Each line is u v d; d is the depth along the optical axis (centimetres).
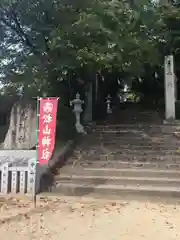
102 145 995
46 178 712
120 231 469
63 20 887
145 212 548
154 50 1575
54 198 620
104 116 1617
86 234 457
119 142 1016
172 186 676
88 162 836
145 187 668
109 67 989
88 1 865
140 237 446
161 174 741
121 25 958
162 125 1191
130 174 748
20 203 596
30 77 928
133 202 600
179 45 1720
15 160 716
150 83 2306
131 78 2014
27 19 932
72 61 885
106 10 884
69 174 749
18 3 854
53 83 1026
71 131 1144
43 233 460
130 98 2536
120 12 966
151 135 1084
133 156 877
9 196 625
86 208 570
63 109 1252
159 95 2267
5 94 1133
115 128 1191
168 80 1327
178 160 838
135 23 1252
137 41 1191
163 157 858
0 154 783
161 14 1645
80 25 813
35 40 1013
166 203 596
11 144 891
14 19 962
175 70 1777
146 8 1463
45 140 621
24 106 921
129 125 1219
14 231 468
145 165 803
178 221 507
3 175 645
